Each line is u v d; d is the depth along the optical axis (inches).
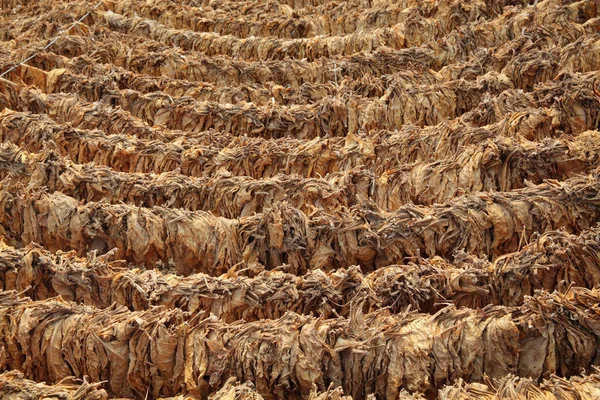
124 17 292.4
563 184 174.4
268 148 205.2
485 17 278.8
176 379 145.6
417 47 257.4
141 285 159.6
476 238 172.7
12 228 184.7
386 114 228.1
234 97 245.0
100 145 209.3
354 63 255.9
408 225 171.8
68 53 266.8
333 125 228.4
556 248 158.4
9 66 240.1
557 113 204.2
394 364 140.5
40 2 313.0
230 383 137.4
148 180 194.2
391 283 157.4
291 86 259.0
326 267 176.4
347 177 190.7
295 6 327.6
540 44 241.8
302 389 143.5
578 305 142.2
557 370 143.9
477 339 141.1
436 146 202.4
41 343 148.3
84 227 179.8
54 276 161.8
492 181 188.5
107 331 145.4
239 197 189.0
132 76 247.3
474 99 228.2
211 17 303.0
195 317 148.8
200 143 217.8
